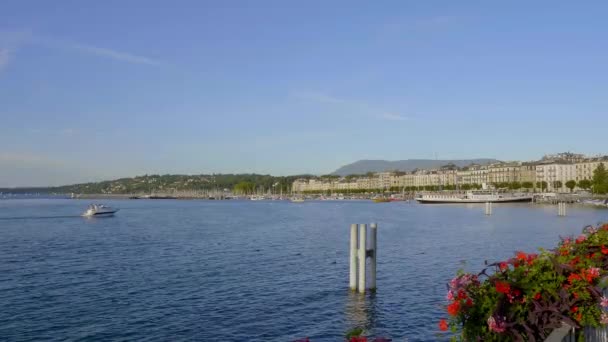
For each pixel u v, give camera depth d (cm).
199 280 4806
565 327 948
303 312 3609
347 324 3325
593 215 14062
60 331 3183
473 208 19575
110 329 3219
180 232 10350
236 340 3000
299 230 10750
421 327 3256
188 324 3319
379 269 5375
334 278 4850
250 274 5119
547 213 15312
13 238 9150
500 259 6078
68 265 5809
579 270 1021
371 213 17662
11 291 4350
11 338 3050
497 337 961
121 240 8688
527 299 962
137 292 4281
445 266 5588
